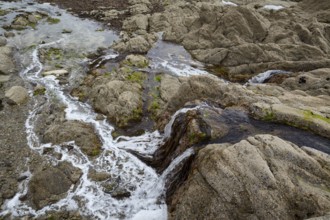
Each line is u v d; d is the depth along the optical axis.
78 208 14.51
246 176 10.86
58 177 15.73
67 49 30.59
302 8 36.00
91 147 18.09
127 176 16.36
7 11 37.81
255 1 46.34
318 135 14.20
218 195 11.10
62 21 37.09
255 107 15.93
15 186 15.44
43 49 29.97
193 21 35.69
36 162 16.86
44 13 38.50
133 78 25.02
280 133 14.37
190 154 14.13
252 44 29.03
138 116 21.14
